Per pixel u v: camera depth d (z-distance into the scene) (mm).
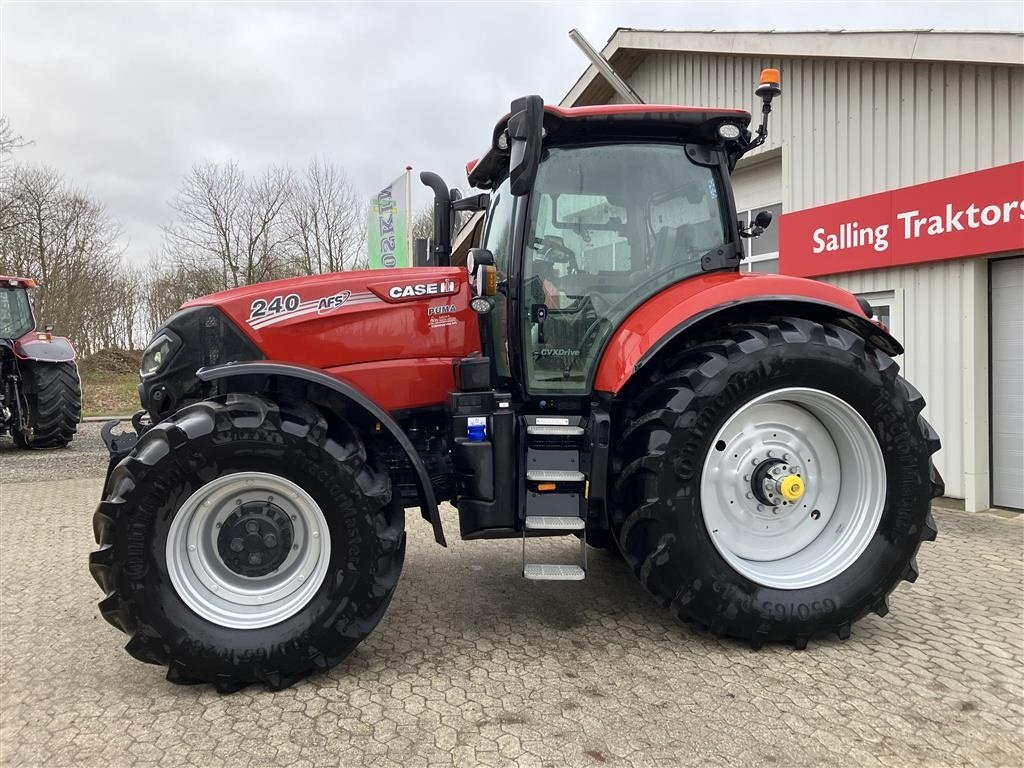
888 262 5527
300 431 2482
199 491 2488
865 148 5770
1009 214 4691
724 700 2361
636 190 3092
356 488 2512
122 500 2389
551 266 3023
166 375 2920
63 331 23234
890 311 5641
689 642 2844
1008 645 2797
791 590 2785
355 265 26781
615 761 2021
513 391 3020
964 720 2238
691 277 3107
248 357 2906
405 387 3000
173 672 2439
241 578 2596
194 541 2549
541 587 3512
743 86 7125
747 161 7160
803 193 6355
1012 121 4754
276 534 2586
